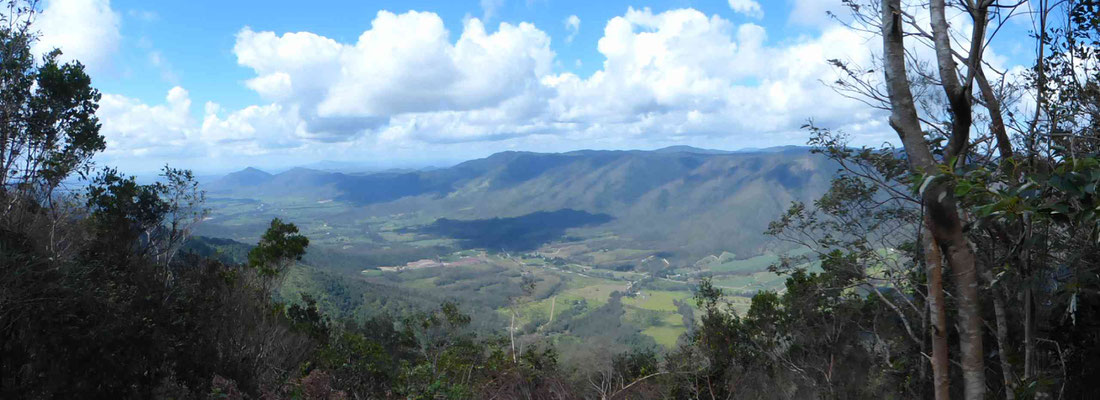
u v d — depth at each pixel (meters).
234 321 9.94
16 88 8.87
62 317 5.86
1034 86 4.18
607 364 8.87
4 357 5.63
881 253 5.50
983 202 2.97
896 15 3.19
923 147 3.17
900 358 7.26
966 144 3.31
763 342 9.52
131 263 8.11
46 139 9.27
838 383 7.98
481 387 8.44
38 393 5.72
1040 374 4.11
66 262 6.48
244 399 8.76
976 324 3.07
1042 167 3.56
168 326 7.36
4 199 7.20
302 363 11.75
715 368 9.33
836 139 4.89
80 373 5.97
